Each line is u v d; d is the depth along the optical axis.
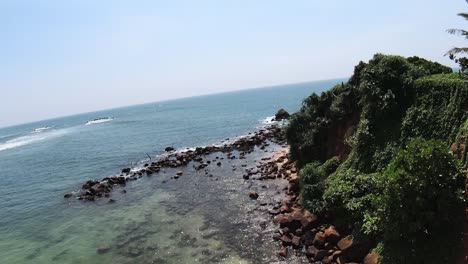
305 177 23.75
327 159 26.55
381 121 21.59
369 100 22.34
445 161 14.80
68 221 28.83
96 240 24.05
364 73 23.42
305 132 29.30
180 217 25.86
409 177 14.88
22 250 24.22
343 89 27.06
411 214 14.80
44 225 28.73
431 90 19.36
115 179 38.22
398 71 22.20
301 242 19.48
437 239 14.42
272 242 20.11
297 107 102.88
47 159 61.47
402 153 16.05
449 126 17.31
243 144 48.31
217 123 84.56
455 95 17.59
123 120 148.88
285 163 33.38
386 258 15.38
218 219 24.38
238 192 29.14
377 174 19.38
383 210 15.52
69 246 23.70
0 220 31.42
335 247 18.03
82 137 91.88
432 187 14.56
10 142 111.56
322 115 29.12
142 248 21.84
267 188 28.88
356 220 18.47
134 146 63.19
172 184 34.56
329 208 20.12
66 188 39.75
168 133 76.62
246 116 94.69
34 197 37.81
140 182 37.16
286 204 23.92
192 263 19.16
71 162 55.34
